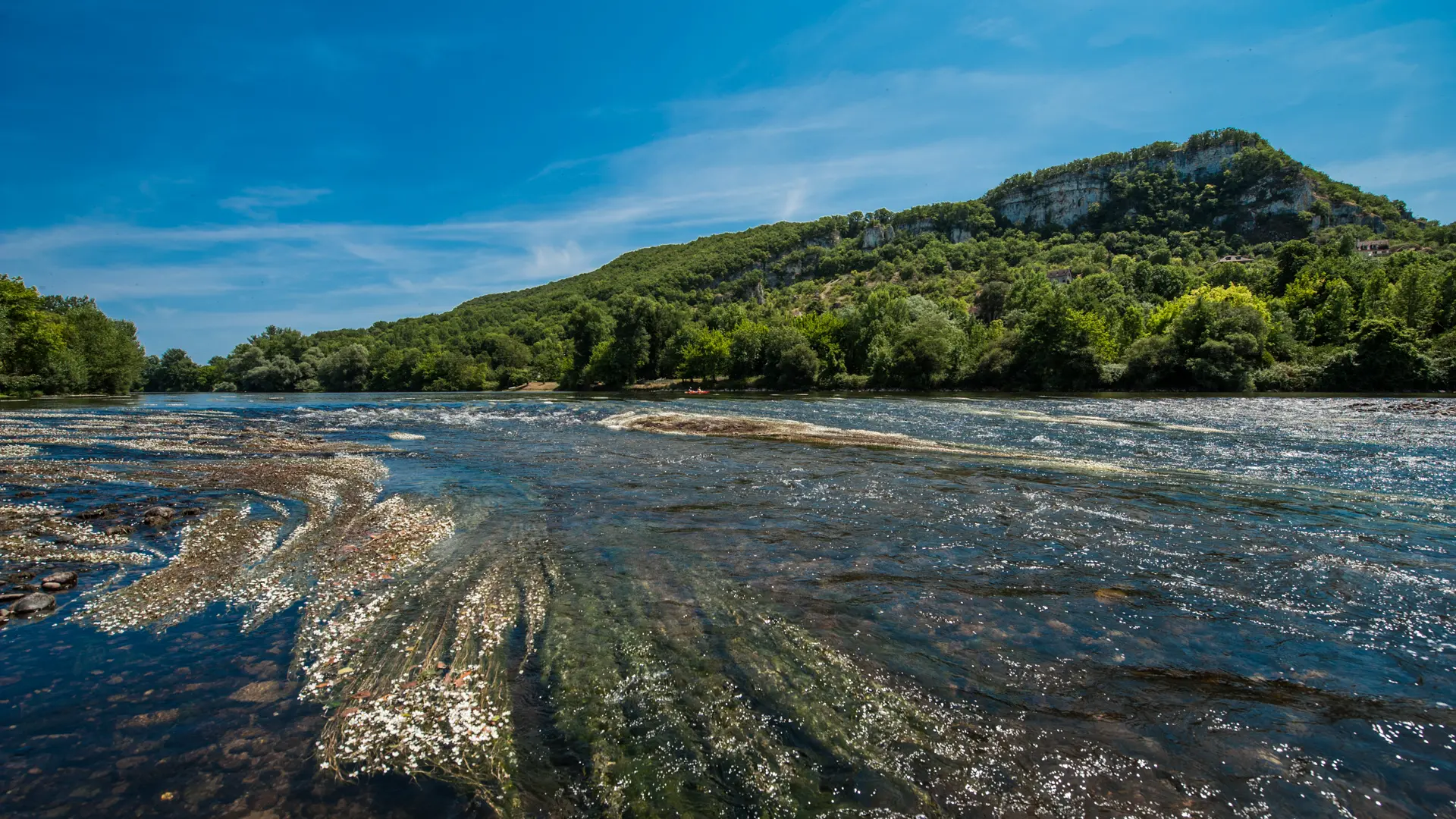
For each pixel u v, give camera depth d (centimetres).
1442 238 13362
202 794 445
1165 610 759
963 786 457
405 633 707
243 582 867
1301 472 1584
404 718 543
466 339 16112
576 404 4856
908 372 7481
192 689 588
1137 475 1546
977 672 616
